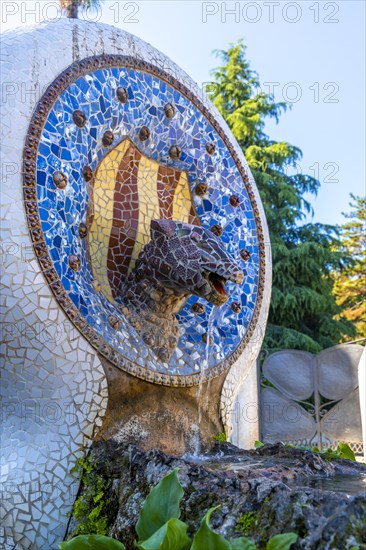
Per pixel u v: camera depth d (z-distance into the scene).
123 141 4.07
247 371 4.57
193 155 4.46
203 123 4.58
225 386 4.33
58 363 3.31
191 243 3.67
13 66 3.48
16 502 3.20
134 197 4.16
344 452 4.59
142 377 3.66
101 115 3.87
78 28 3.92
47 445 3.29
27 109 3.44
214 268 3.59
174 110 4.35
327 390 9.07
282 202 17.22
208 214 4.51
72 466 3.34
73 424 3.37
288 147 17.17
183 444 3.92
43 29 3.77
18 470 3.21
